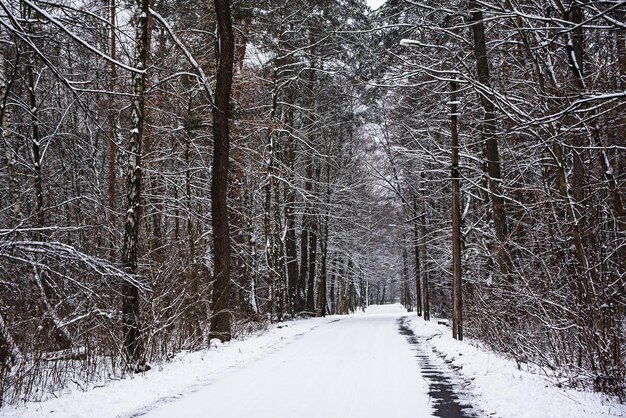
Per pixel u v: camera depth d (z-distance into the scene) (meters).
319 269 40.19
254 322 20.56
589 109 5.98
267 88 24.44
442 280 30.00
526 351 10.35
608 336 7.47
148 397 7.64
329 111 29.84
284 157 29.50
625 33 8.86
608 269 7.91
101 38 10.48
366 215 39.94
